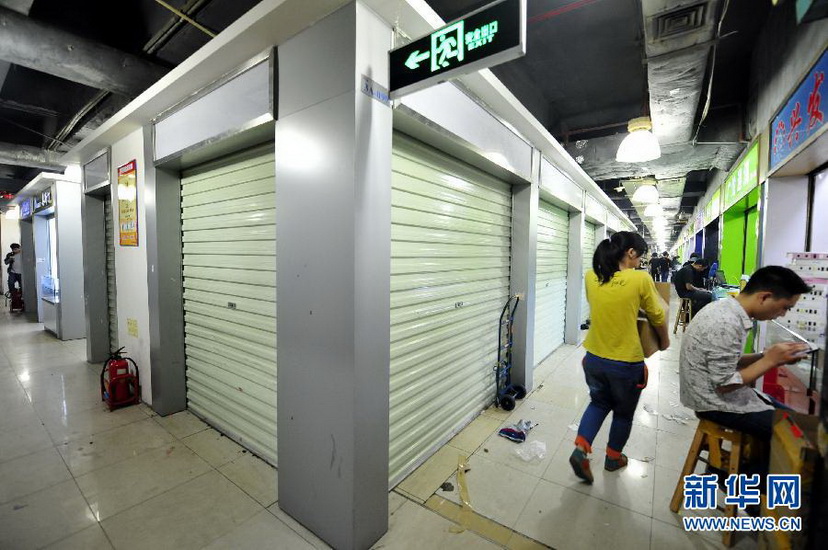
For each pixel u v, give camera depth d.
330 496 1.80
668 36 2.49
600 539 1.86
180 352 3.28
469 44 1.43
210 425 3.03
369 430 1.78
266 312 2.47
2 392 3.71
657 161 5.27
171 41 3.81
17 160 5.33
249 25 1.83
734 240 6.03
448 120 2.33
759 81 3.82
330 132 1.72
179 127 2.75
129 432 2.91
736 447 1.80
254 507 2.09
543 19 3.40
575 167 4.67
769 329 2.79
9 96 5.00
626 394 2.18
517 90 4.49
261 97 2.08
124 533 1.89
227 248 2.76
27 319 7.75
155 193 3.06
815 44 2.49
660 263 10.99
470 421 3.14
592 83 4.74
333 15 1.70
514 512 2.05
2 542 1.82
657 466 2.49
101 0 3.44
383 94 1.77
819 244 3.29
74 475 2.36
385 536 1.88
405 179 2.28
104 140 3.62
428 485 2.28
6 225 10.97
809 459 1.10
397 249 2.23
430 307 2.55
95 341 4.61
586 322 7.36
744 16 3.49
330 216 1.74
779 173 3.39
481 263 3.21
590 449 2.22
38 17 3.12
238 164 2.63
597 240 7.91
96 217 4.54
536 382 4.12
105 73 3.41
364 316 1.72
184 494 2.19
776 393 2.60
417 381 2.47
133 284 3.47
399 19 1.79
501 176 3.38
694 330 1.95
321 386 1.82
